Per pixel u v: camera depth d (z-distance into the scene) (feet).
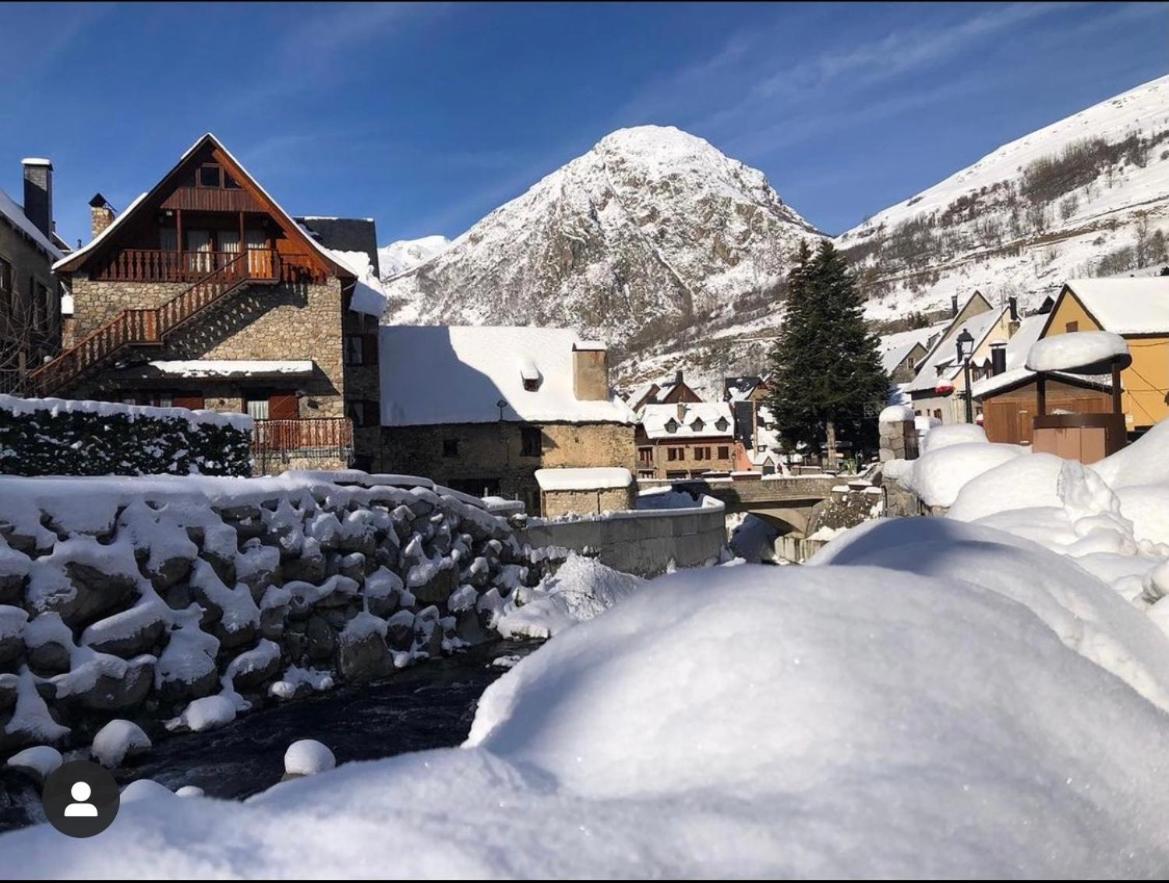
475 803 8.33
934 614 11.34
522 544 73.51
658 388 318.65
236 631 39.45
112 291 90.84
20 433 44.04
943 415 219.00
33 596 31.04
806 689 9.59
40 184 120.06
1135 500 24.12
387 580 51.16
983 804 8.27
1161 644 14.42
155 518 37.32
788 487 142.61
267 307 94.27
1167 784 10.18
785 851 7.38
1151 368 127.34
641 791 8.74
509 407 124.16
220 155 92.79
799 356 179.11
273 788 9.94
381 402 121.49
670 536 98.73
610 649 11.74
